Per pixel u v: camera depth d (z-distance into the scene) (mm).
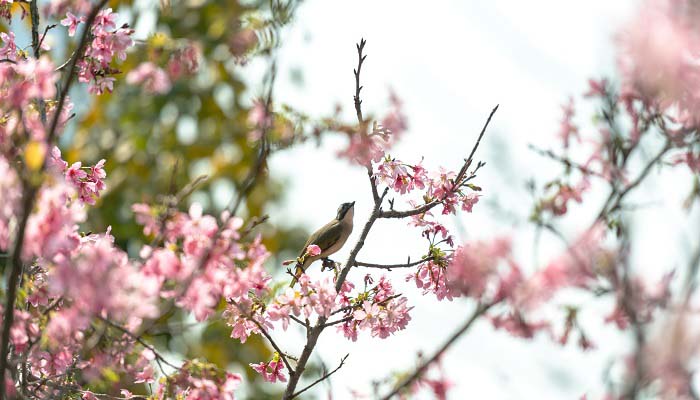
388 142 10250
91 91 11938
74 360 9969
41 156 8172
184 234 9102
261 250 9383
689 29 8461
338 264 12531
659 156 8445
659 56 8453
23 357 9320
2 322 9227
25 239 8508
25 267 10273
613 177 8352
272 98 9344
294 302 11055
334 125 9617
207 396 9727
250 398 22469
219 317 11203
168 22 21562
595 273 8156
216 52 21891
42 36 11852
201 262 8836
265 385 23031
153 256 8922
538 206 8570
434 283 12016
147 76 11805
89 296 8391
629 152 8578
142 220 9016
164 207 9039
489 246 8578
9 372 9797
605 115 8672
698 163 8617
